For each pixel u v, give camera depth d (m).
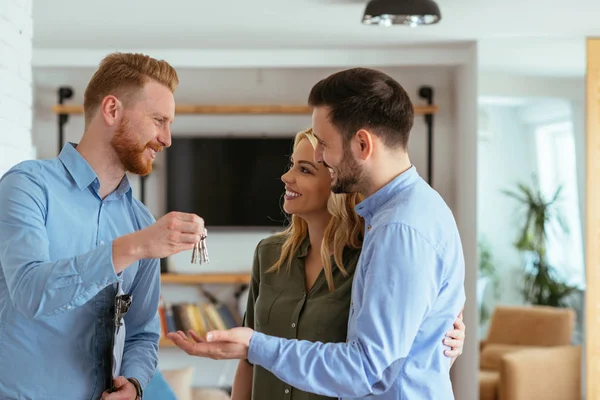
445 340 1.74
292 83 5.18
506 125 4.42
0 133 2.63
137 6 3.91
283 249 2.09
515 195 4.43
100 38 4.34
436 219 1.65
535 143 4.41
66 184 1.78
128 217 1.92
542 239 4.39
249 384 2.22
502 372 4.39
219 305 5.04
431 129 5.04
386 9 3.60
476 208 4.45
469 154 4.61
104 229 1.84
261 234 5.25
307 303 2.00
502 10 3.97
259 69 5.17
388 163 1.70
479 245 4.45
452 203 5.05
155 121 1.80
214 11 3.97
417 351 1.69
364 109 1.66
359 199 1.97
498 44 4.39
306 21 4.08
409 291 1.57
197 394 4.36
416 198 1.66
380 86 1.67
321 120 1.70
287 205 2.02
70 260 1.54
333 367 1.56
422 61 4.62
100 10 3.92
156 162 5.20
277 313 2.04
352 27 4.18
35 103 5.12
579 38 4.36
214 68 4.83
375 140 1.67
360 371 1.55
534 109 4.40
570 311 4.35
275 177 5.18
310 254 2.06
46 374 1.73
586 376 4.33
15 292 1.56
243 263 5.24
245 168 5.17
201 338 1.61
